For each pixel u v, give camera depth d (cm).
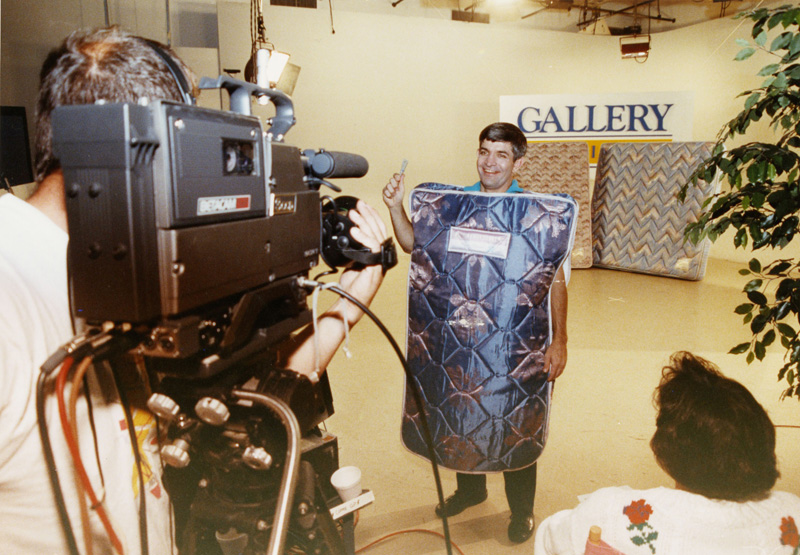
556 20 834
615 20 838
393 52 702
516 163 191
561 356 175
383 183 728
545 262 159
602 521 98
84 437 64
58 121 49
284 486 57
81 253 51
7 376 54
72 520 63
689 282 575
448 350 168
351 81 695
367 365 359
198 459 76
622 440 263
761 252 645
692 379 98
